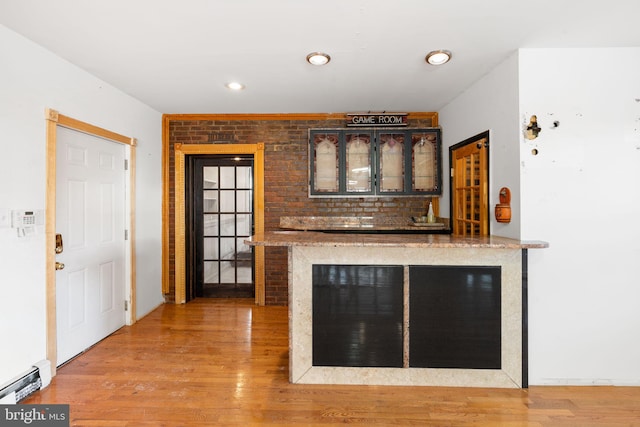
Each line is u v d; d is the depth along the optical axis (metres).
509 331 2.22
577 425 1.85
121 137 3.19
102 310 3.01
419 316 2.25
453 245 2.00
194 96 3.35
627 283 2.26
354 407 2.02
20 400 2.06
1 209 2.00
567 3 1.81
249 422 1.88
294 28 2.08
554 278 2.28
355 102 3.54
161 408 2.00
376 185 3.79
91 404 2.04
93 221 2.89
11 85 2.06
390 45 2.29
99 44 2.27
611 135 2.26
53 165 2.36
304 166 4.03
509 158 2.42
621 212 2.26
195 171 4.23
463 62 2.54
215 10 1.88
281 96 3.35
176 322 3.45
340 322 2.28
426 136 3.76
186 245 4.14
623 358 2.27
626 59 2.26
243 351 2.78
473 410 1.99
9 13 1.89
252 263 4.27
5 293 2.02
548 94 2.29
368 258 2.26
